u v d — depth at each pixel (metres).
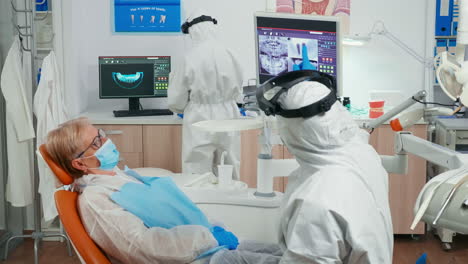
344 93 4.11
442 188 1.13
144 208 1.78
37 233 3.39
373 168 1.40
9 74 3.26
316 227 1.26
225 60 3.38
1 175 3.55
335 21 2.00
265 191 2.12
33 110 3.48
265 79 1.91
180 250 1.69
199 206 2.14
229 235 1.89
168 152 3.68
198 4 4.02
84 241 1.63
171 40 4.07
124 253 1.67
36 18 3.75
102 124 3.64
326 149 1.40
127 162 3.69
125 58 3.85
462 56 1.76
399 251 3.52
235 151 3.52
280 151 3.58
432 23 3.94
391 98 3.85
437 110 1.91
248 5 4.00
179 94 3.40
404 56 4.04
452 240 3.73
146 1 4.04
